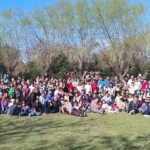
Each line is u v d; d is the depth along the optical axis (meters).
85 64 59.38
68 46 60.12
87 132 17.33
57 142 14.98
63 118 22.45
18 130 18.09
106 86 27.72
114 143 14.75
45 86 25.91
